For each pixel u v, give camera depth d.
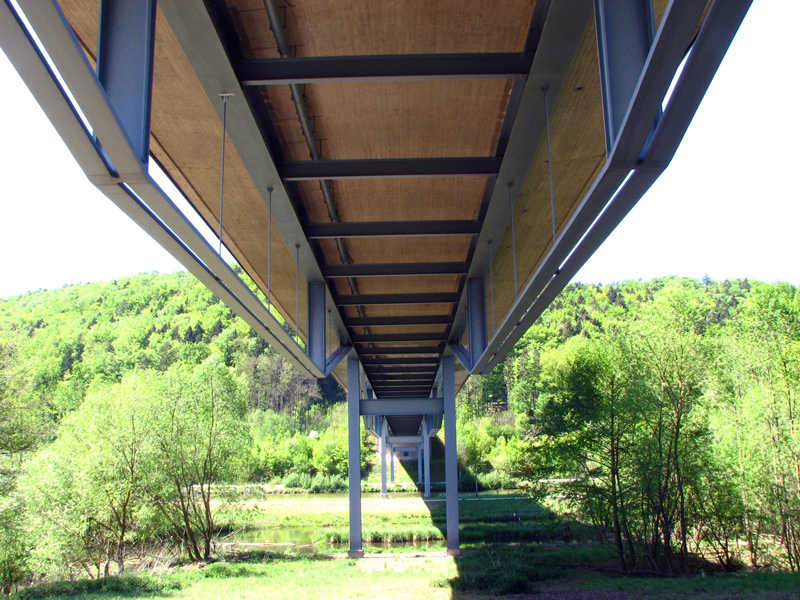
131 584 21.80
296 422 131.62
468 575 23.39
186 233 10.36
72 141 7.64
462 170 15.23
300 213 18.31
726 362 33.31
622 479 30.09
